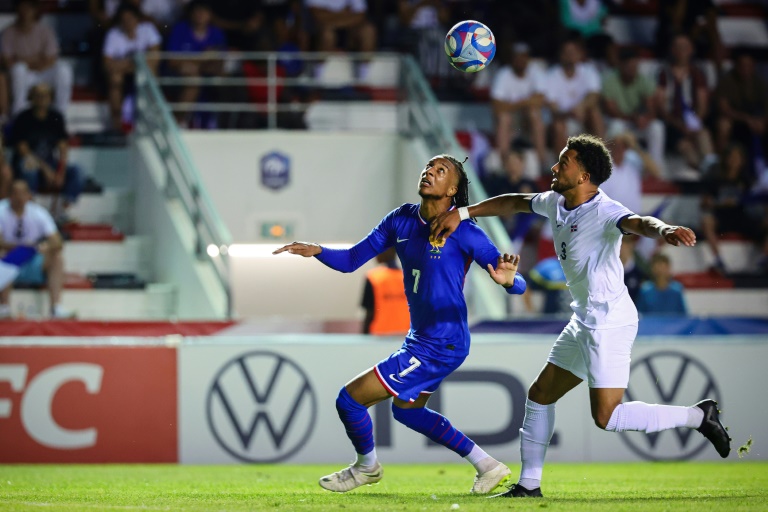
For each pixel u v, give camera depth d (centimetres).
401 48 5988
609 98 5794
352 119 5775
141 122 5231
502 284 2061
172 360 3841
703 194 5709
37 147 5178
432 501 2123
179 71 5475
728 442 2128
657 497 2278
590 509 1920
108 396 3806
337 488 2314
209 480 3000
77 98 5650
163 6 5797
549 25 6028
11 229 4578
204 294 4550
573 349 2134
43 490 2553
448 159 2198
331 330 3919
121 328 3847
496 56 6016
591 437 3966
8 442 3759
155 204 5050
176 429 3819
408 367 2175
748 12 6631
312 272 5512
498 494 2238
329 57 5475
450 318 2175
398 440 3881
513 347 3941
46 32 5466
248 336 3891
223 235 4362
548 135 5628
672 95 5947
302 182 5481
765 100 6022
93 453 3788
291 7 5788
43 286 4619
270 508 1953
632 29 6506
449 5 6081
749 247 5650
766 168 5903
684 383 3994
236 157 5434
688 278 5328
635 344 3984
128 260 5094
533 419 2205
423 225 2200
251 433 3831
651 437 4006
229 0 5769
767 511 1906
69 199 5219
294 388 3856
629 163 5481
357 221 5516
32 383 3778
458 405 3909
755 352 4034
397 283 3941
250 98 5531
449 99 5922
